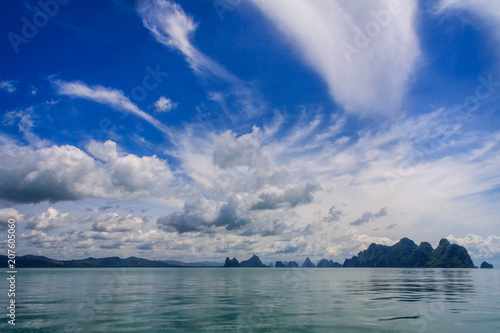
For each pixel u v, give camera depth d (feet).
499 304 95.61
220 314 76.07
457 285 187.73
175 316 73.20
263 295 123.95
